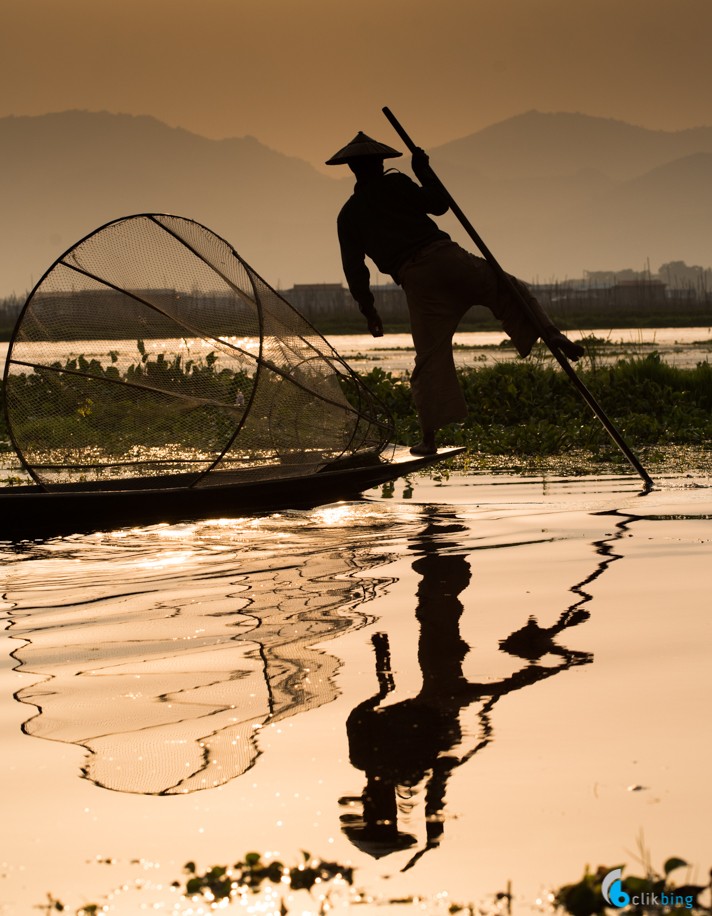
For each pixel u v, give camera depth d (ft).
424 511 38.19
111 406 38.93
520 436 60.95
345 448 42.80
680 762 14.90
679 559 29.07
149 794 14.38
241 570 28.53
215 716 17.20
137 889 12.07
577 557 29.66
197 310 39.06
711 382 79.36
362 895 11.83
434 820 13.39
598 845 12.66
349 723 16.72
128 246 38.22
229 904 11.76
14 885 12.20
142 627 22.76
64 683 19.07
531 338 42.29
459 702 17.57
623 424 65.98
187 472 40.11
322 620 23.09
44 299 37.45
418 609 23.94
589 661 19.69
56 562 29.84
